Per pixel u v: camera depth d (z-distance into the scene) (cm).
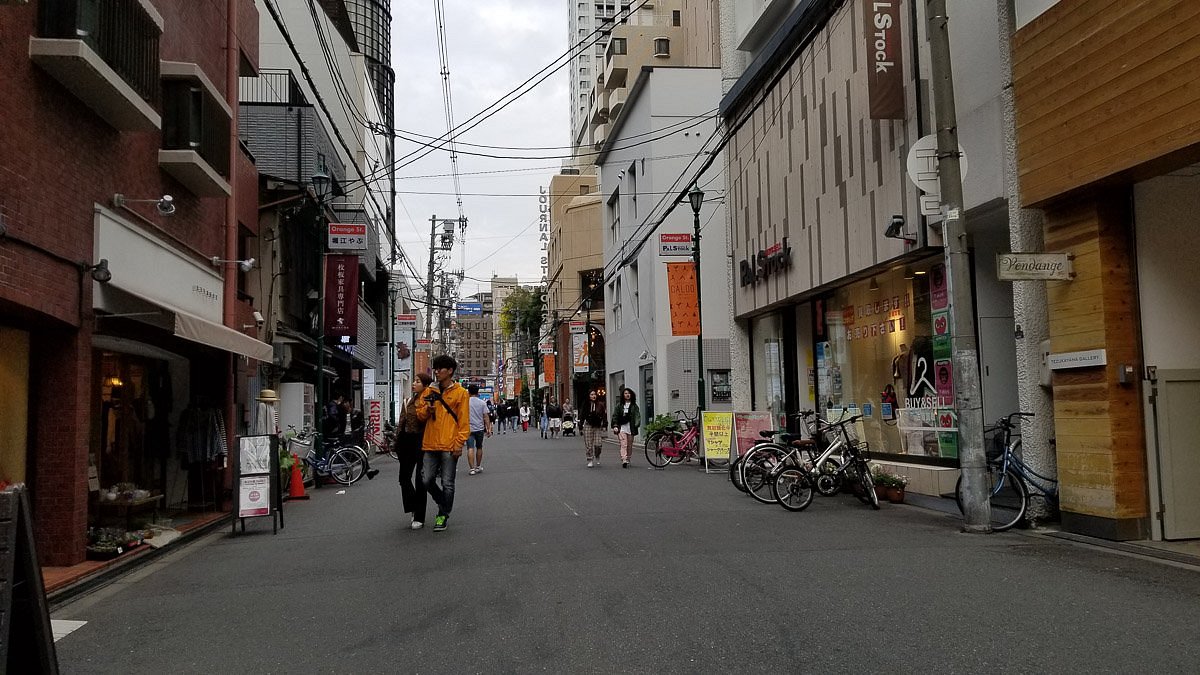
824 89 1508
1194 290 876
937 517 1061
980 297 1277
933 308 1304
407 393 4972
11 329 791
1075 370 894
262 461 1106
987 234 1275
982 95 1056
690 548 839
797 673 459
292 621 610
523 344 8156
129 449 1142
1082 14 834
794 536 911
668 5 5988
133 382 1161
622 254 3161
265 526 1154
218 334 1052
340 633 571
